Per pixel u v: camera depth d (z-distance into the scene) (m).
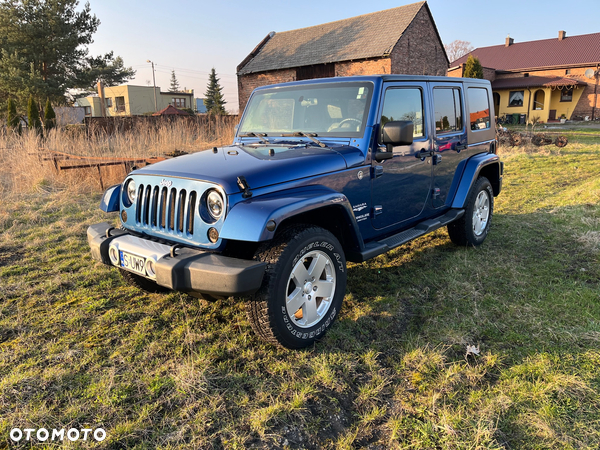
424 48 22.53
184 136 13.53
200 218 2.58
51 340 2.95
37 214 6.26
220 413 2.22
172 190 2.76
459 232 4.63
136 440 2.04
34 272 4.21
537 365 2.53
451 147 4.31
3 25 29.19
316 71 23.00
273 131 3.79
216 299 2.64
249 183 2.54
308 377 2.51
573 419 2.13
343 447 2.00
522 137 15.27
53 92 29.81
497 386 2.39
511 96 35.03
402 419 2.18
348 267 4.29
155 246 2.69
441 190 4.25
